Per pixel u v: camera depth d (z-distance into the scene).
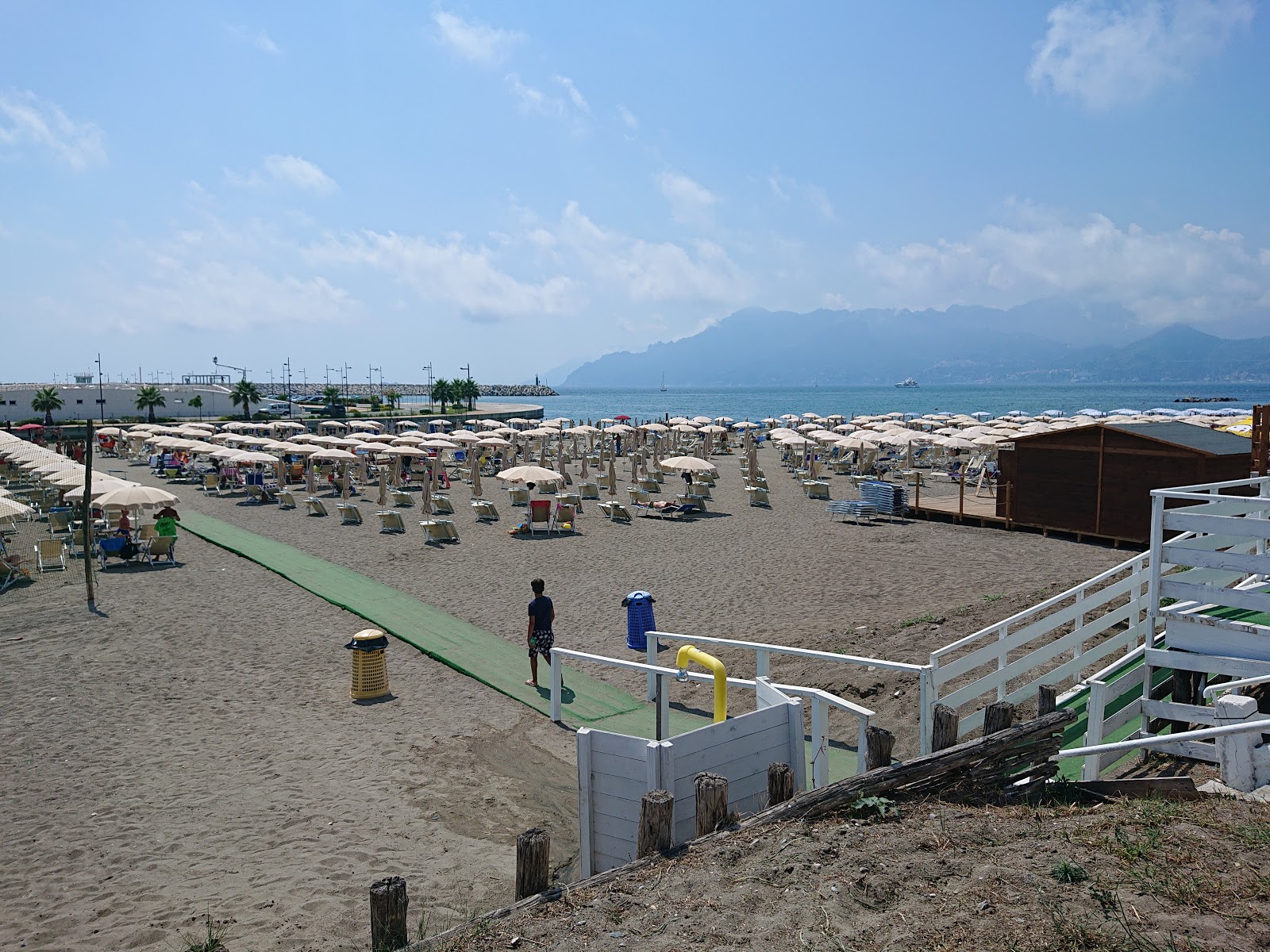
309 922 5.36
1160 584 6.82
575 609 14.02
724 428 49.31
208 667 10.88
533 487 26.02
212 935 5.21
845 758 7.88
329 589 15.05
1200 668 6.52
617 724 9.12
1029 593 13.21
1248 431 25.64
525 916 4.06
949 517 22.09
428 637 12.20
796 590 14.95
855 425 48.44
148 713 9.30
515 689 10.14
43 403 67.88
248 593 14.86
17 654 11.41
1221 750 5.39
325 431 56.47
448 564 17.53
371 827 6.76
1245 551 8.49
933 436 32.31
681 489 30.03
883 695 9.34
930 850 4.24
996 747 5.07
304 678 10.52
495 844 6.53
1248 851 4.03
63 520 21.33
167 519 18.20
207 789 7.45
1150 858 4.00
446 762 8.09
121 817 6.91
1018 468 20.00
